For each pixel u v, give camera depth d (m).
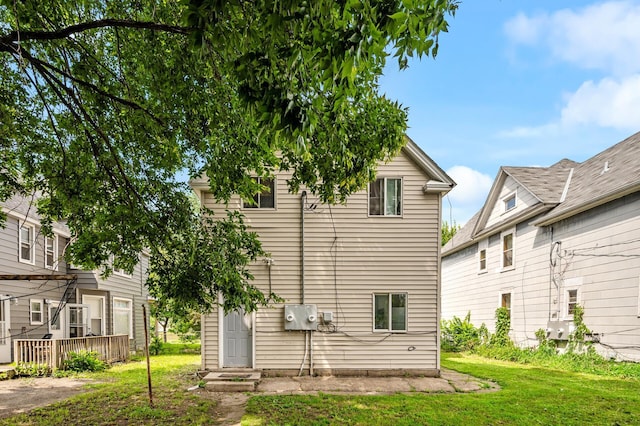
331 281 9.95
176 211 6.38
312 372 9.67
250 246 6.61
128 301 18.20
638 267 9.80
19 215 12.34
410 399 7.23
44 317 13.56
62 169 6.04
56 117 6.04
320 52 2.59
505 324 15.06
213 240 6.31
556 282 12.63
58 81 5.01
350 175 5.45
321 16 2.51
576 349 11.48
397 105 5.50
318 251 10.01
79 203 6.14
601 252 10.92
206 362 9.72
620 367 9.67
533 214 13.62
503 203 16.05
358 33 2.47
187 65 4.70
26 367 10.19
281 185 10.09
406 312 9.93
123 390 8.13
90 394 7.76
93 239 6.14
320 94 3.34
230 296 6.21
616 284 10.41
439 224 10.12
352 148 5.19
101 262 6.57
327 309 9.88
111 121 6.07
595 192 11.43
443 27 2.71
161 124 5.44
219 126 5.14
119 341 13.41
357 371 9.69
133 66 5.65
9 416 6.37
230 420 6.13
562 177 14.96
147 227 6.19
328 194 5.98
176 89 4.91
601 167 13.09
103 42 5.82
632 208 10.03
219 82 4.73
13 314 12.38
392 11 2.49
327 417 6.20
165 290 6.55
